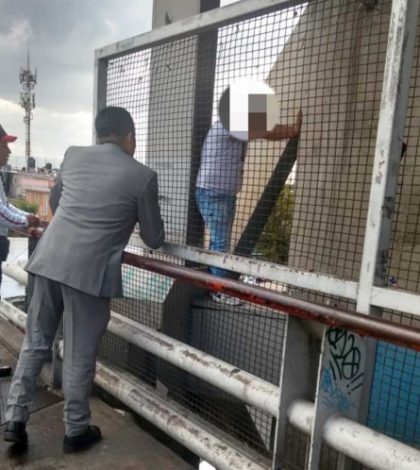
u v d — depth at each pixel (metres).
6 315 4.36
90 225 2.56
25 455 2.64
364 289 1.96
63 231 2.59
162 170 3.26
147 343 2.78
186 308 3.20
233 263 2.54
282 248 2.86
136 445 2.76
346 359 1.88
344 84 2.77
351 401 1.92
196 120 3.02
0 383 3.52
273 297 1.92
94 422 2.98
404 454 1.63
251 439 2.63
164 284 3.28
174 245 2.86
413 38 1.88
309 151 2.86
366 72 2.66
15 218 3.54
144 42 3.14
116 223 2.59
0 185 3.55
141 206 2.63
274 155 2.90
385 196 1.91
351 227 2.72
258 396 2.12
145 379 3.23
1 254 4.02
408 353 2.23
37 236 3.53
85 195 2.61
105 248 2.57
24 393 2.69
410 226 2.55
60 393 3.36
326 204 2.84
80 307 2.58
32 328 2.77
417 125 2.46
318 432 1.83
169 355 2.63
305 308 1.80
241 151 2.88
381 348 2.28
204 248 2.99
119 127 2.77
